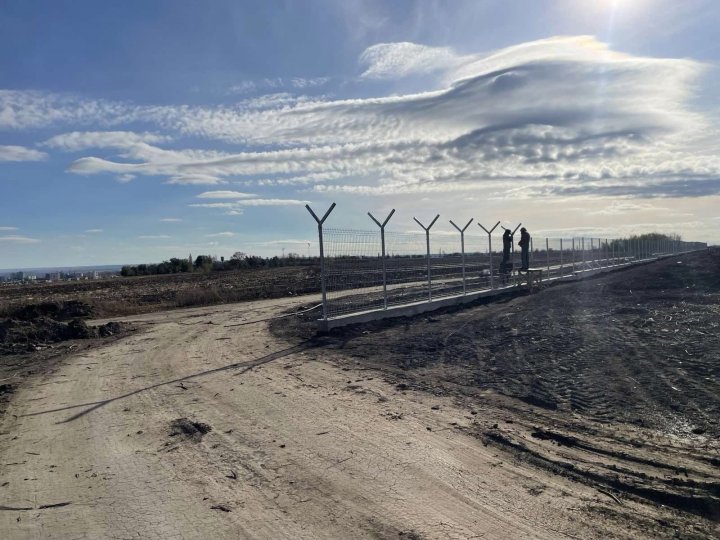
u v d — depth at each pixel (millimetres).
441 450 6922
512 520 5141
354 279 18141
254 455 6969
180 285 46594
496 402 9031
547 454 6734
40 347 16984
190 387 10633
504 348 13438
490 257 27781
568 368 11047
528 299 25672
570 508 5363
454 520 5160
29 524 5438
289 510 5488
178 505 5691
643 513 5254
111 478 6457
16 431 8414
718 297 22109
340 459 6715
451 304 23453
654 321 16266
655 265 55094
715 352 11578
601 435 7344
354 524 5156
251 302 30422
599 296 25266
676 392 8984
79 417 8992
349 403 9133
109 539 5082
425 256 21922
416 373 11211
